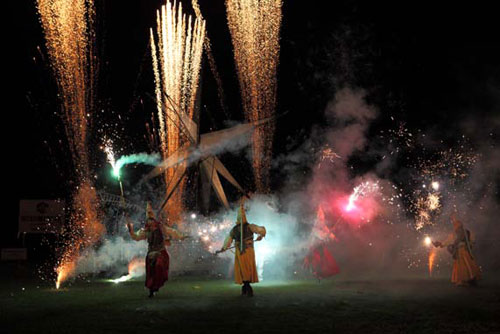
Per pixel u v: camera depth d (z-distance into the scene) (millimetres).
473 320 6879
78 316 7387
